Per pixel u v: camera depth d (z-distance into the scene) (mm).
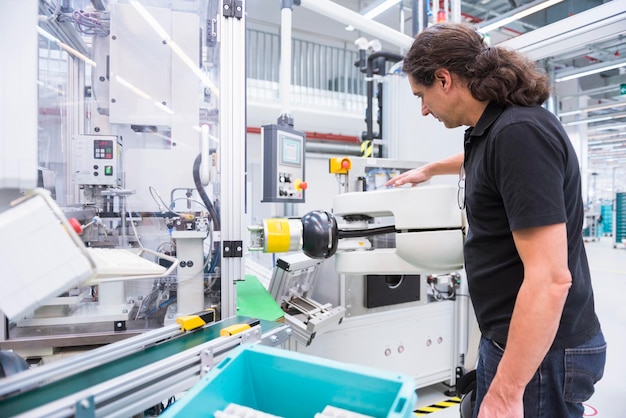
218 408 587
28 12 676
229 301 1225
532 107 797
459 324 2166
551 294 676
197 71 1364
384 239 1489
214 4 1313
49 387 644
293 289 1786
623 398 2117
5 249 586
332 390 601
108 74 1378
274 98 4254
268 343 979
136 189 1312
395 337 1966
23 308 592
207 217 1261
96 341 1021
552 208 689
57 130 1401
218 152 1229
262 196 1865
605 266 5742
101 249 972
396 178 1432
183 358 750
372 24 2057
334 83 4750
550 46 1983
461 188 1124
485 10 3582
